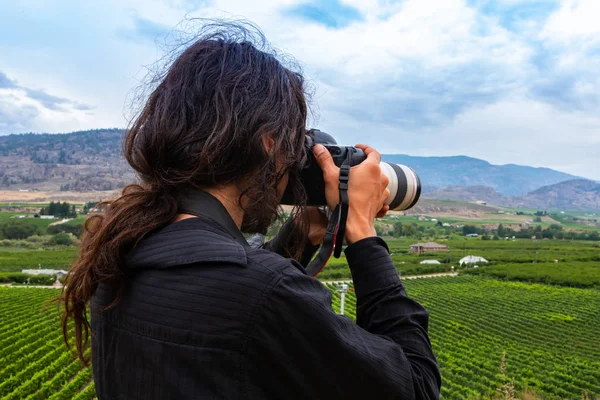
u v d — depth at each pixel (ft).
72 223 444.96
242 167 4.10
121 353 3.96
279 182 4.63
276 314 3.57
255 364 3.56
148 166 4.20
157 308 3.76
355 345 3.77
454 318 164.45
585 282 249.75
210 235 3.93
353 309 150.30
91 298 4.42
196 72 4.22
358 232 4.85
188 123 4.09
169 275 3.81
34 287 204.44
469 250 412.77
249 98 4.12
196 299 3.64
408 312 4.52
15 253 314.96
